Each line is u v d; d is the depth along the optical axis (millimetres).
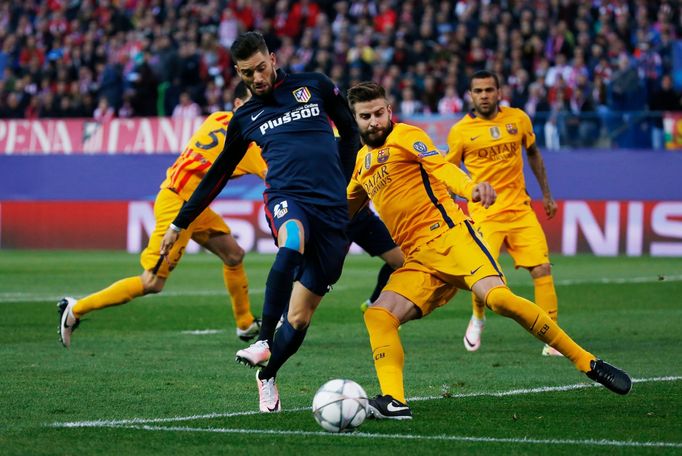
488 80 30047
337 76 71062
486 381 24156
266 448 16891
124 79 77562
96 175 70812
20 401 21344
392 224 21219
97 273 53438
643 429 18406
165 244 21672
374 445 17125
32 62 80375
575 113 64875
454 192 19719
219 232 29641
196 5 84062
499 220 29875
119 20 84312
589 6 75938
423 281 20578
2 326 34219
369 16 79125
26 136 72375
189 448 16906
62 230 71250
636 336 32219
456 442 17344
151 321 36125
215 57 76188
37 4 90062
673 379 23984
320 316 37656
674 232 62688
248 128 21109
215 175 21375
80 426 18719
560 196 64625
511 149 30016
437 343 31109
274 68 20922
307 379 24438
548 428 18516
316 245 20391
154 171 69688
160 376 24734
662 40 71375
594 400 21375
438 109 69000
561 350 20000
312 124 20828
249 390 22828
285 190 20484
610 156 64375
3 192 72375
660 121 64000
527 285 48312
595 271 53844
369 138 20953
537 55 71750
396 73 70250
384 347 19969
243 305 30469
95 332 33188
